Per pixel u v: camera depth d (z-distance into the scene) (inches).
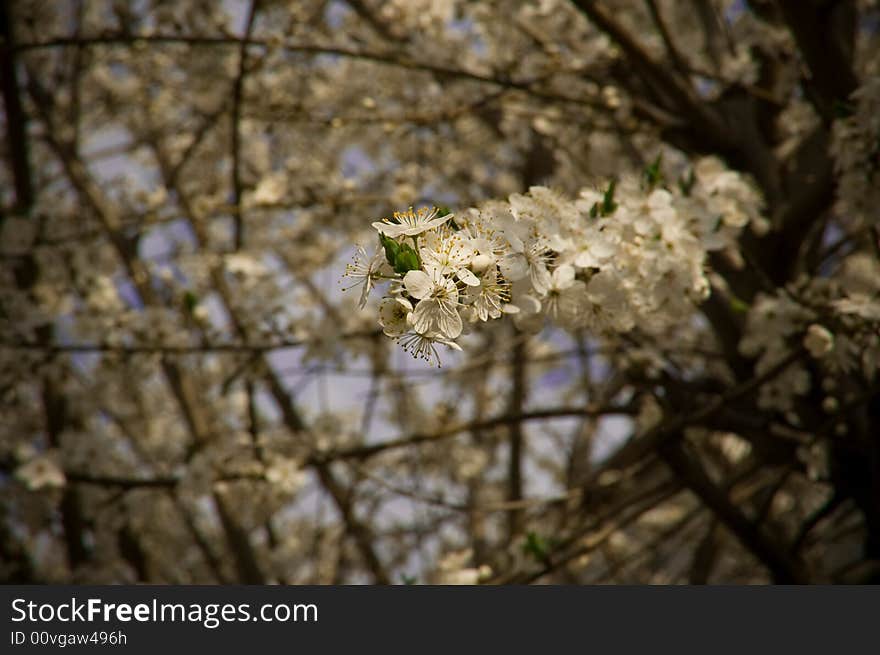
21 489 271.1
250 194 251.4
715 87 260.7
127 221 258.1
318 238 293.1
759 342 181.6
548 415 219.1
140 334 231.8
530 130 276.1
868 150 148.2
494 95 226.1
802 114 246.8
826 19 168.9
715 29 265.0
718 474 300.7
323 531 313.0
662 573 331.6
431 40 241.1
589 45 254.8
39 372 243.0
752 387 177.0
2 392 253.3
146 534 311.4
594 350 246.5
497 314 95.6
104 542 279.9
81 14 291.0
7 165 327.3
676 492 194.7
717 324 224.1
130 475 291.9
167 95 338.3
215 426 297.0
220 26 219.8
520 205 108.5
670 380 206.5
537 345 340.5
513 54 248.7
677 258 124.6
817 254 235.9
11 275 258.2
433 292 90.4
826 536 260.7
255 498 238.2
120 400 302.4
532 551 185.6
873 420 192.7
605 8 211.9
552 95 221.8
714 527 254.1
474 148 302.0
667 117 234.5
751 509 309.0
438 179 316.2
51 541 322.0
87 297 250.1
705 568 260.2
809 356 167.5
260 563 302.4
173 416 360.2
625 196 125.0
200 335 236.8
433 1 251.1
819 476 200.4
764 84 250.5
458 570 195.6
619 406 221.3
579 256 110.2
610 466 230.1
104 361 237.6
